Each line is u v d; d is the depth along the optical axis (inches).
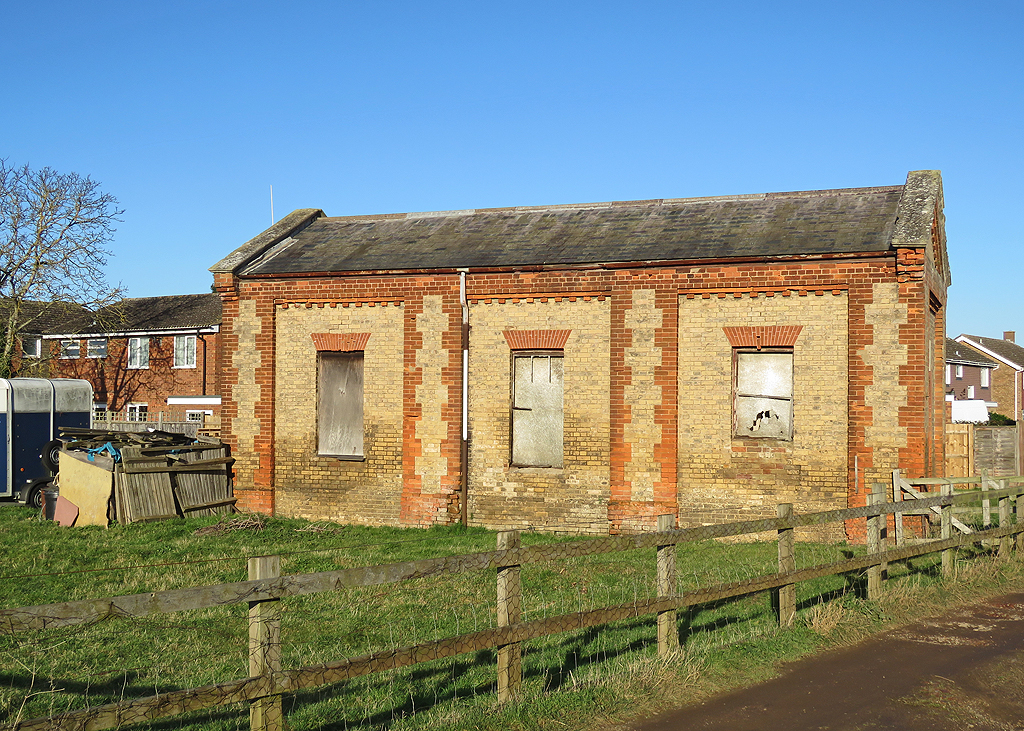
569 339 647.1
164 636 344.5
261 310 717.9
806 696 267.3
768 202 708.7
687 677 273.9
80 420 879.1
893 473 545.6
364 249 741.3
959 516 593.0
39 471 840.3
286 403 714.8
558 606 382.3
